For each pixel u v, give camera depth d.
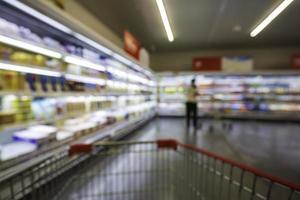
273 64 7.21
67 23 2.05
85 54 2.88
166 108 7.89
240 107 7.18
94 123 3.13
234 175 2.37
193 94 5.39
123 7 3.69
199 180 2.15
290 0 2.74
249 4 3.59
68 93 2.43
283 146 3.73
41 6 1.67
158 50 7.74
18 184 1.50
